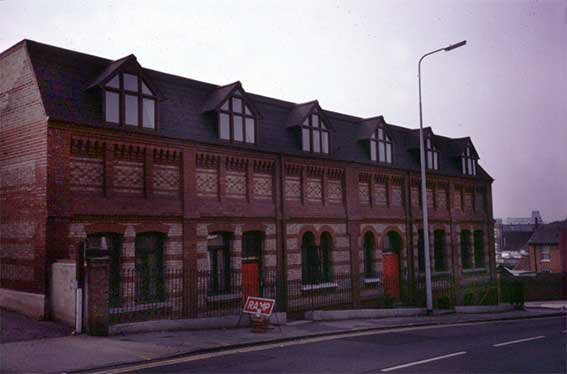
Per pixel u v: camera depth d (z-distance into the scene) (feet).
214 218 61.52
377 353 39.47
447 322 66.08
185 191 58.44
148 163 55.62
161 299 55.72
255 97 73.46
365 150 84.74
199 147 60.44
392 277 86.43
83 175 50.88
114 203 52.29
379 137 86.63
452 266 98.02
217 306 60.49
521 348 41.65
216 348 40.52
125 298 52.06
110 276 51.88
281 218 68.74
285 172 70.85
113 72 53.36
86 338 42.29
